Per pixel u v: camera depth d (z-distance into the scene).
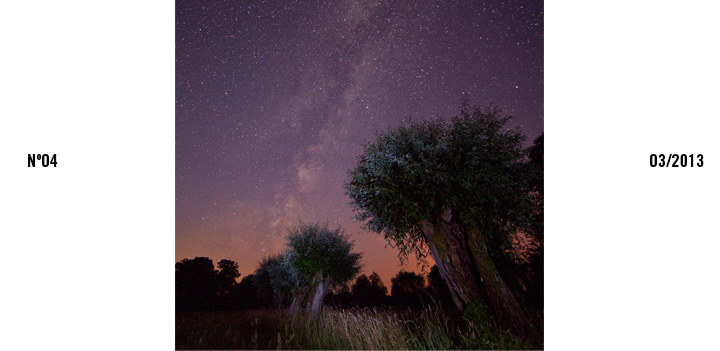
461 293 5.99
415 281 21.12
